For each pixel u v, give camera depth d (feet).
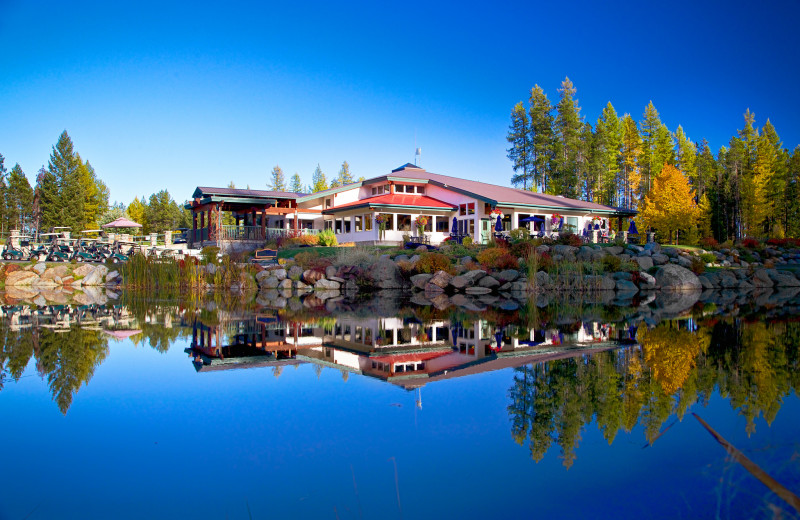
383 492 10.27
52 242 108.27
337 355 26.53
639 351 26.25
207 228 121.90
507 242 94.43
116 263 97.40
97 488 10.34
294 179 333.62
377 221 113.50
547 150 203.62
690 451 12.10
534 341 30.73
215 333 34.76
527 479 10.79
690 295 73.92
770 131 205.46
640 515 9.01
